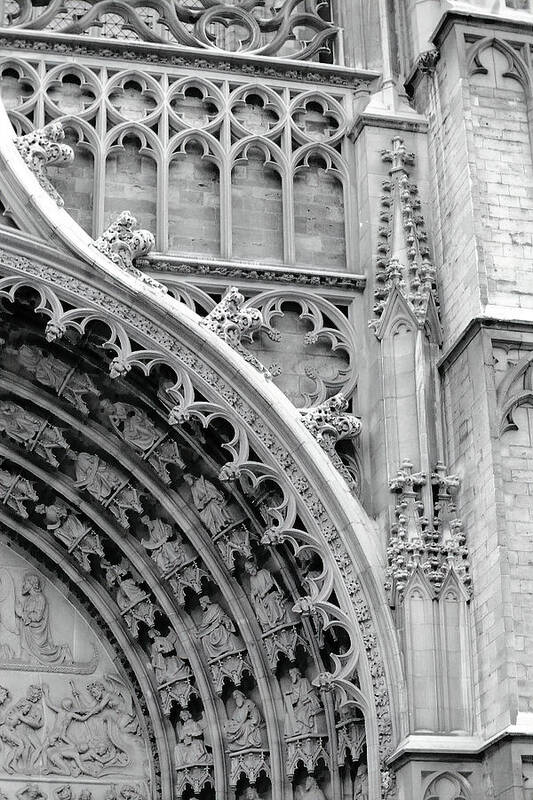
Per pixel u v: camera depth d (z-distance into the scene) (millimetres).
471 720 25031
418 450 26719
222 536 27516
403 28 30516
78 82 29312
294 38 30656
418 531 26016
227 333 27234
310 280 28375
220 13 30516
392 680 25438
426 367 27188
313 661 27094
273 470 26641
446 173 28344
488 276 26719
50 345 27750
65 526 28719
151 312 27031
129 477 28203
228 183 28922
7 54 29047
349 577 26141
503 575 24703
